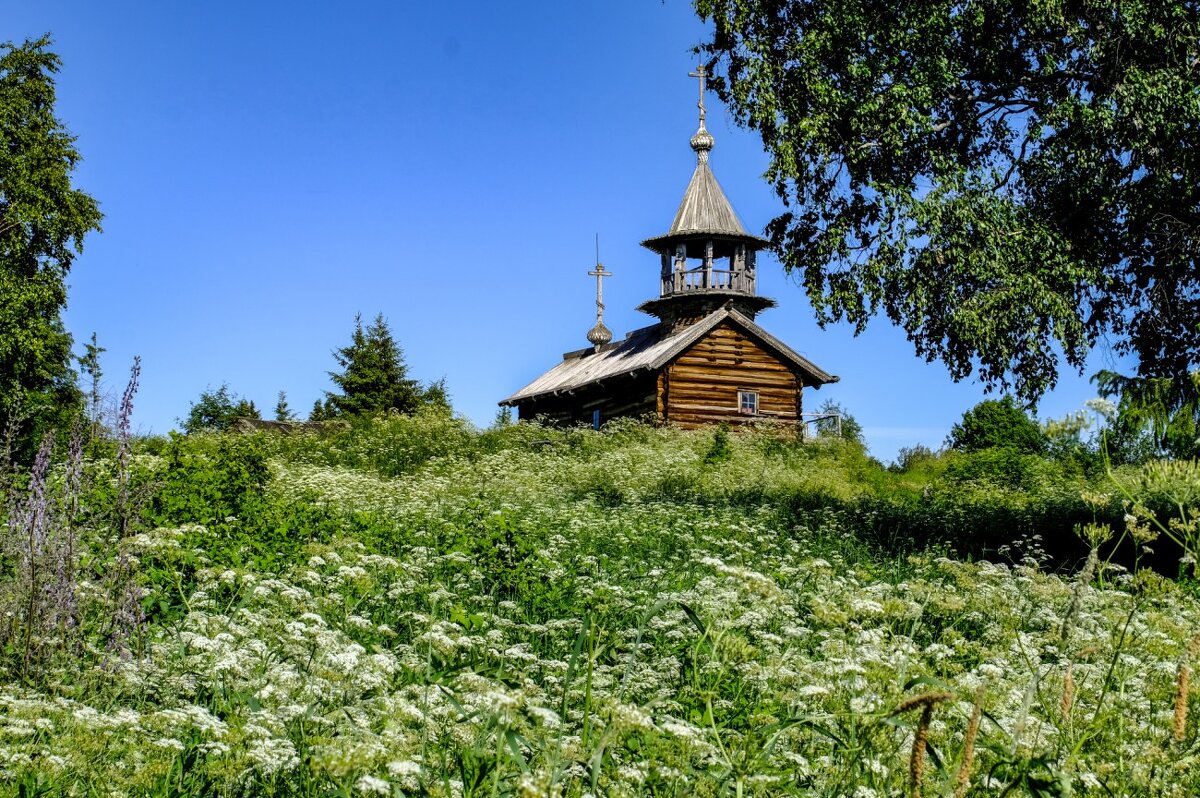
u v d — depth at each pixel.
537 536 11.18
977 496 18.64
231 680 4.93
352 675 4.52
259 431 24.89
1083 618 5.95
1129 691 4.54
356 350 51.94
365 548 9.45
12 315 33.16
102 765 3.98
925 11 14.60
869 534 13.60
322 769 3.45
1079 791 3.43
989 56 14.93
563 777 3.50
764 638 5.79
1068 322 14.96
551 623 6.99
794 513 15.79
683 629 6.56
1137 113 14.03
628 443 28.16
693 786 3.56
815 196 16.08
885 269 15.05
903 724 3.55
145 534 7.70
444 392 53.84
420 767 3.43
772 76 15.52
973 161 15.99
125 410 6.64
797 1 15.72
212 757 4.01
